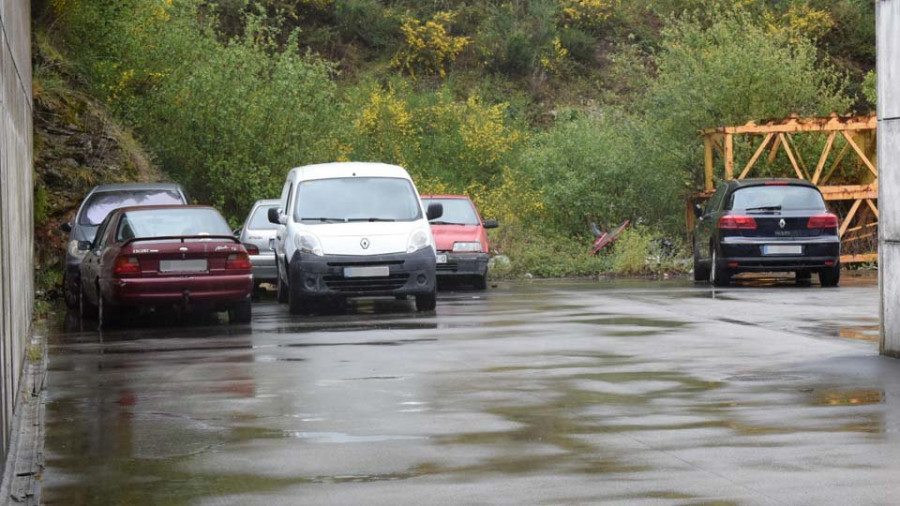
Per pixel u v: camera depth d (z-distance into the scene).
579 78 63.47
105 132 32.94
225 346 17.38
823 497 7.93
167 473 8.94
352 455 9.47
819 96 42.47
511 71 62.75
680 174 40.72
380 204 23.95
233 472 8.93
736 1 66.25
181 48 37.84
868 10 68.31
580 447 9.67
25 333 17.22
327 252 22.59
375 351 16.39
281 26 61.91
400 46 62.28
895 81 14.94
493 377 13.70
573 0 67.38
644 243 37.00
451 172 47.88
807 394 12.22
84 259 23.44
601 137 41.69
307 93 37.56
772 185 29.39
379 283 22.62
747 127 36.38
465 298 26.86
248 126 36.03
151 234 21.92
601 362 14.95
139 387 13.36
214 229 22.22
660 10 68.31
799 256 28.73
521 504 7.85
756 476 8.56
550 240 39.25
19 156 15.77
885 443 9.69
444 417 11.12
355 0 63.03
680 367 14.41
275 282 30.72
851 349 16.06
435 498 8.05
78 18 36.31
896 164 14.97
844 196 36.31
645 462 9.08
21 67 17.86
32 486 8.57
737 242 28.95
